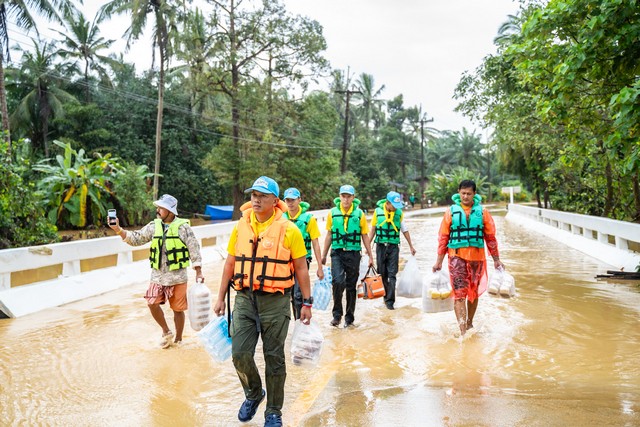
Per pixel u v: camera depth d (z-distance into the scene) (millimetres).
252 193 3957
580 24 8414
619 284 9648
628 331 6488
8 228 13664
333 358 5781
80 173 29547
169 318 7656
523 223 27703
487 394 4391
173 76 45625
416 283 8352
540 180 34594
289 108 37500
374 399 4379
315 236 6844
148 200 33625
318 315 8016
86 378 5137
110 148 40469
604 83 8609
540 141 18016
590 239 14891
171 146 42688
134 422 4090
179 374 5250
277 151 36469
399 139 77250
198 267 6105
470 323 6785
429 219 37156
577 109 9367
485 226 6629
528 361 5441
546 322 7035
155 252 6059
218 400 4566
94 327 7160
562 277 10539
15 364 5582
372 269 7895
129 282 10617
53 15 27375
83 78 43375
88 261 14156
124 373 5281
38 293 8367
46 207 29344
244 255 3977
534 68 9328
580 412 3877
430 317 7641
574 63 7980
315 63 36531
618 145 8617
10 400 4574
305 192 40906
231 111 35875
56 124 40750
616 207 20547
